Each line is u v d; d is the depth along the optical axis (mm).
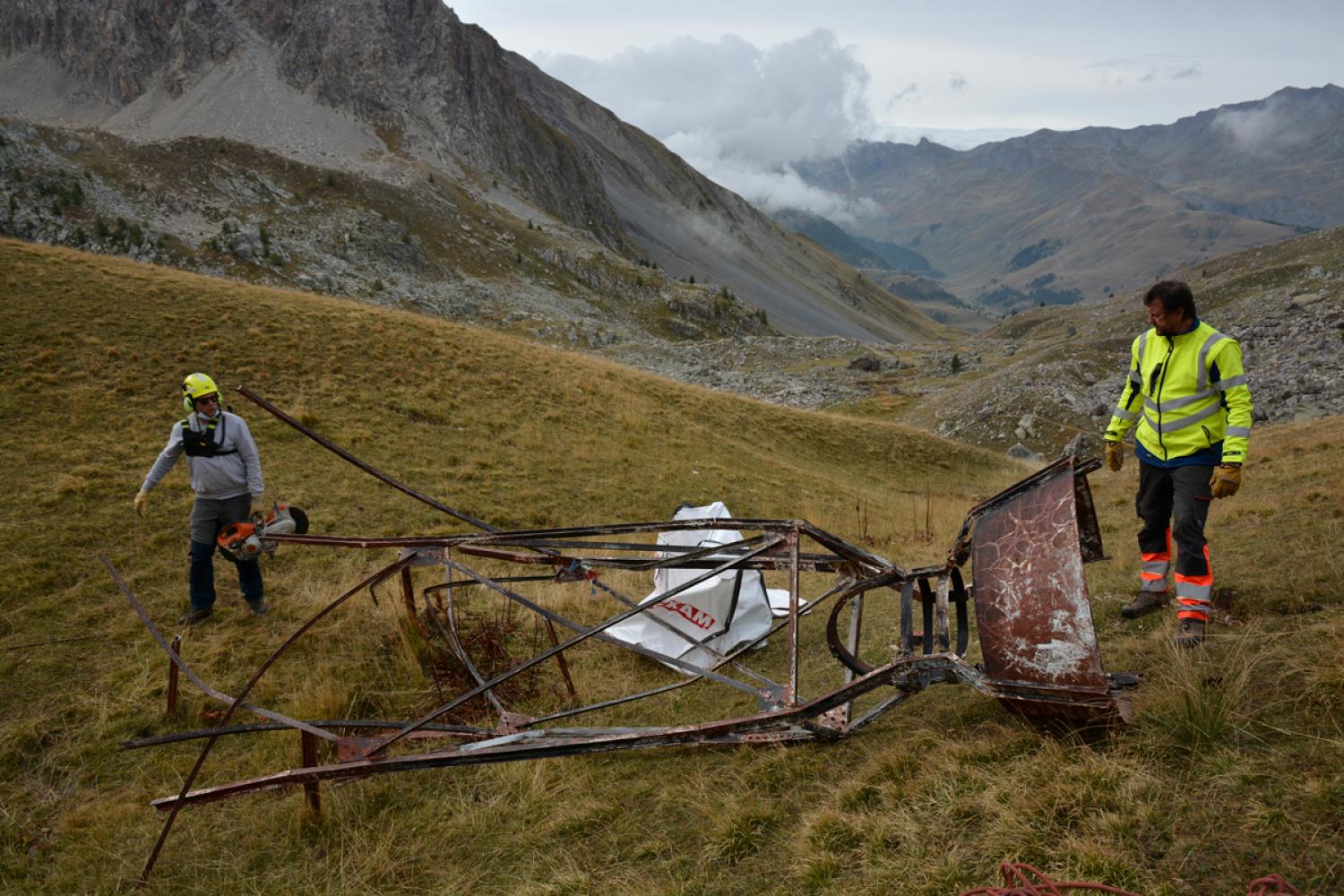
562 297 137875
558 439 17156
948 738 4227
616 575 9336
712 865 3729
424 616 7277
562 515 12758
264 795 5082
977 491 25062
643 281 150750
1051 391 45469
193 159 138875
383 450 14273
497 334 26578
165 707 6172
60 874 4566
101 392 13992
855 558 4961
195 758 5590
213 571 8555
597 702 6051
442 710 4473
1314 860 2736
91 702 6203
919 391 62031
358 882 4211
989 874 3086
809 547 11797
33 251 20328
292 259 117875
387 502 11727
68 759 5621
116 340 16266
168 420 13383
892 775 3994
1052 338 91375
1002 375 51844
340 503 11430
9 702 6223
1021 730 4062
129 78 193875
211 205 129625
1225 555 6328
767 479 18391
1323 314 45938
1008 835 3242
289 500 11234
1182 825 3068
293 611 7750
